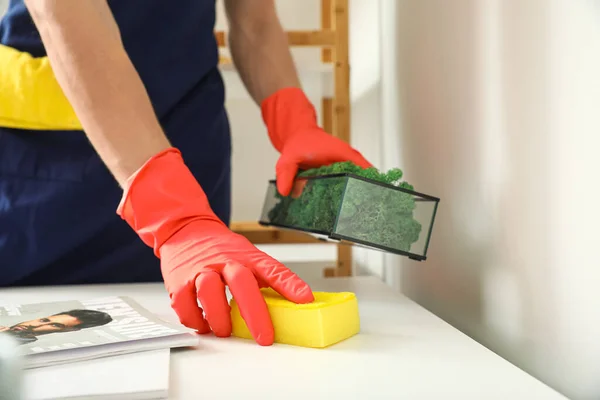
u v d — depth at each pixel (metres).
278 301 0.69
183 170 0.89
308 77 1.84
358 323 0.73
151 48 1.25
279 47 1.33
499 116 0.81
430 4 1.11
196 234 0.81
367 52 1.77
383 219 0.86
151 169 0.86
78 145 1.22
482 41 0.86
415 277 1.26
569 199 0.63
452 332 0.73
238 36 1.36
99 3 0.94
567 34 0.62
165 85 1.27
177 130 1.30
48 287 1.20
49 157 1.21
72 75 0.86
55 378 0.50
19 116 1.18
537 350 0.71
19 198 1.19
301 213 1.00
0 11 2.23
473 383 0.54
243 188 2.50
